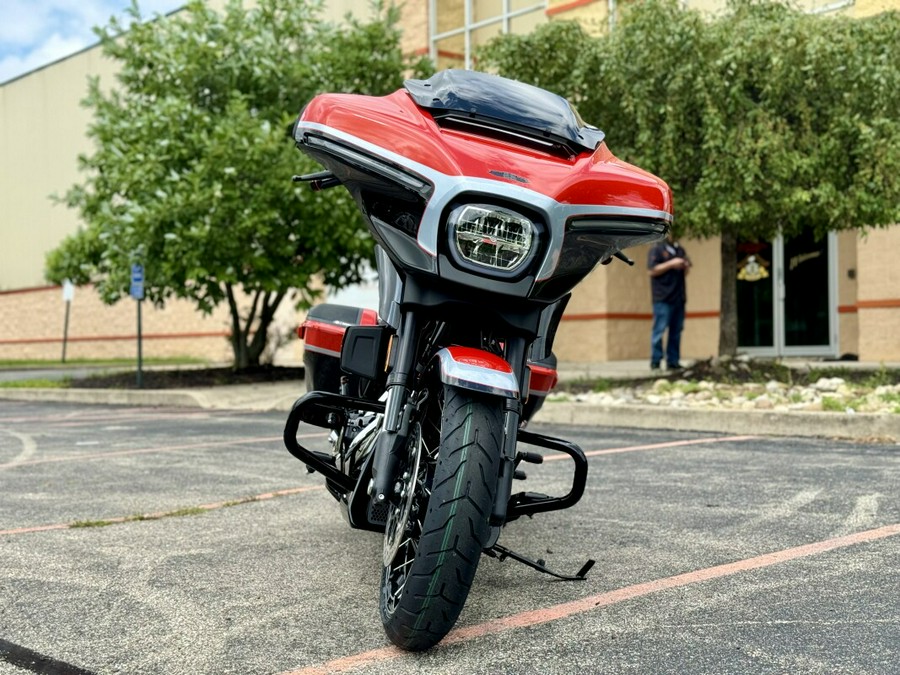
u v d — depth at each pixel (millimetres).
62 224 33031
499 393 2797
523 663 2826
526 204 2900
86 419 11328
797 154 8984
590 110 10344
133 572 3900
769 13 10016
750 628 3113
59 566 4008
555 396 10188
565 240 3020
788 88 9305
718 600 3422
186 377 15625
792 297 15656
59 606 3443
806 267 15469
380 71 15523
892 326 13523
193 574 3859
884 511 4801
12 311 34500
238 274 14055
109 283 15180
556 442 3355
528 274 2961
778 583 3617
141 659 2902
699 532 4477
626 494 5430
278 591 3611
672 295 12594
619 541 4332
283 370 15984
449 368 2836
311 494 5641
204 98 15492
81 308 31359
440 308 3047
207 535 4570
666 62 9383
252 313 16203
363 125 3043
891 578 3641
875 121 8867
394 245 3037
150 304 28578
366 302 17812
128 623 3244
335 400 3209
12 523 4945
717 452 6938
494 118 3131
